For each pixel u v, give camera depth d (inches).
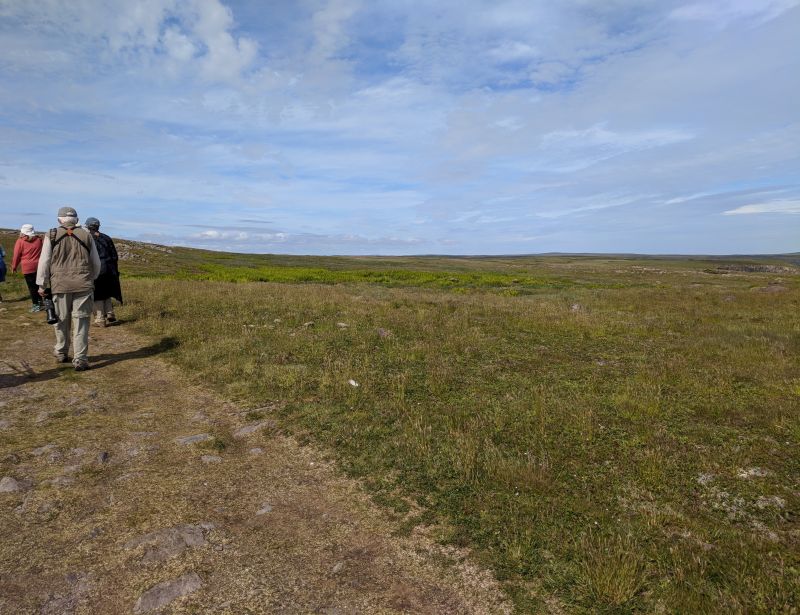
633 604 119.6
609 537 145.6
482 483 176.4
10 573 122.5
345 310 541.0
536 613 117.3
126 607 113.8
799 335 463.8
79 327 297.4
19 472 172.4
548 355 372.5
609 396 274.2
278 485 174.4
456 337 410.6
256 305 546.9
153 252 1920.5
